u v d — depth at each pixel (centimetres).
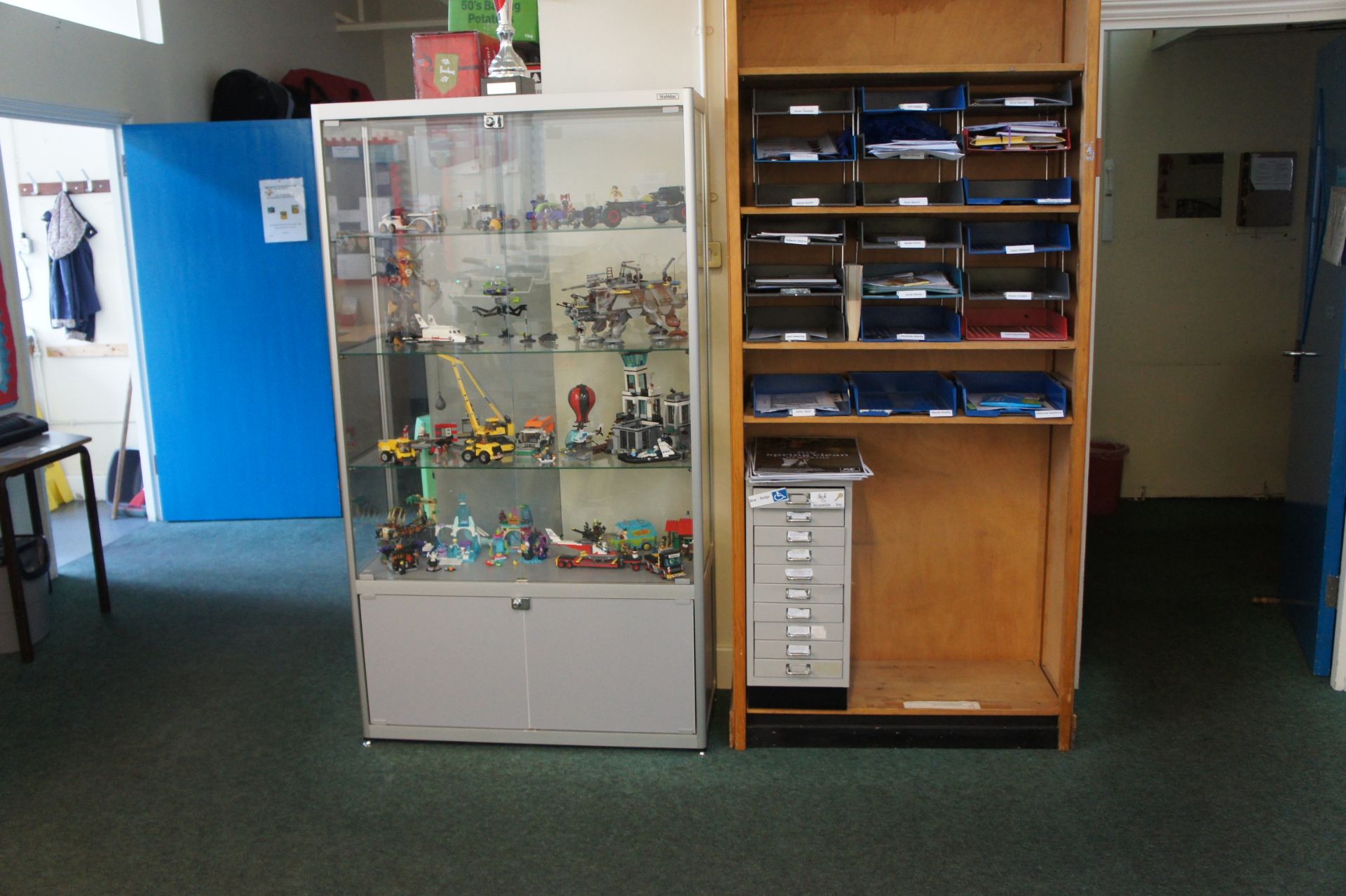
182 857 274
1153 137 554
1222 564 487
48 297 621
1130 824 277
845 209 287
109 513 616
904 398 322
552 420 327
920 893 252
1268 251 561
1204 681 363
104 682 381
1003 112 305
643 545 328
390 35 831
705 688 320
